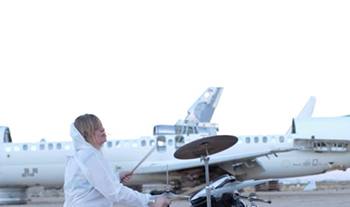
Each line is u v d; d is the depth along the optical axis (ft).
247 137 109.70
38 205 100.42
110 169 17.81
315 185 206.90
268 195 119.65
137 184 108.78
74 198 17.56
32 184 108.17
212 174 108.58
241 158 102.68
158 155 107.96
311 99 135.54
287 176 110.83
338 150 109.91
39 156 106.63
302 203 82.53
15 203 109.19
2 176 106.63
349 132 110.01
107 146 107.55
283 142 109.81
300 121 111.96
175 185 107.76
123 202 17.66
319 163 110.32
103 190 17.35
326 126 110.73
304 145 109.60
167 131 114.21
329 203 81.97
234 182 25.26
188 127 115.85
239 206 24.97
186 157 26.58
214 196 24.48
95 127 17.85
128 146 107.86
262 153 101.60
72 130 18.02
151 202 17.92
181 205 82.02
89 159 17.44
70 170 17.80
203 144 25.34
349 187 219.00
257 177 110.32
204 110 158.61
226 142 25.57
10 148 106.83
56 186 110.11
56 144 107.45
